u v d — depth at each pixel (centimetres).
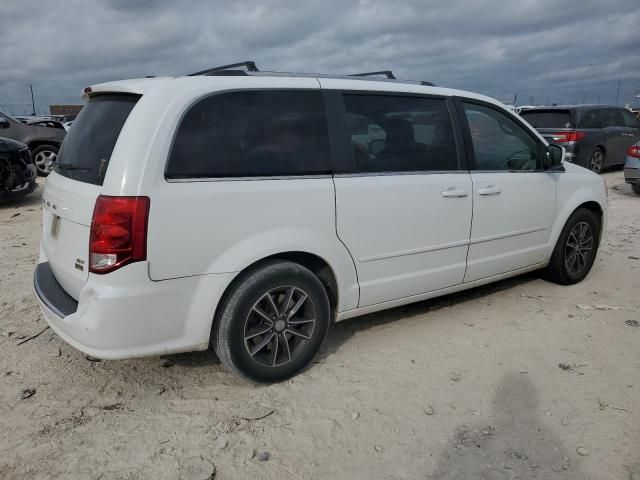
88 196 284
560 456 269
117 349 281
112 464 262
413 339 394
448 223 393
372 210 350
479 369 352
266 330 321
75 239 295
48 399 316
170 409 308
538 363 360
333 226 335
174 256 283
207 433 286
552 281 514
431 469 261
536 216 459
